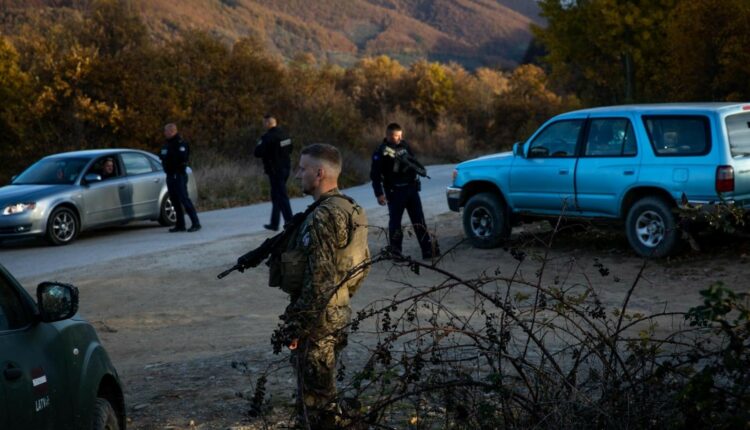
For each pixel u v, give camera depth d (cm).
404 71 6662
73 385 390
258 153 1475
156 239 1534
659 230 1077
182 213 1628
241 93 3566
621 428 382
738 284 947
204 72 3519
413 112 6081
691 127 1055
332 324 420
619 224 1127
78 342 416
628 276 1034
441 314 854
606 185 1127
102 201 1606
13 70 3111
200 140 3353
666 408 388
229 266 1228
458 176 1310
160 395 640
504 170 1245
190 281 1146
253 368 699
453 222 1534
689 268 1043
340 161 442
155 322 943
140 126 3181
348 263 426
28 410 338
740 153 1037
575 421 382
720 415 357
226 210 2041
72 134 3156
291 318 410
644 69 3450
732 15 2456
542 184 1199
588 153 1154
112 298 1069
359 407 381
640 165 1091
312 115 3597
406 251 1279
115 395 462
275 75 3700
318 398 426
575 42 3681
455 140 4981
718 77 2514
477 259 1191
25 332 367
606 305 884
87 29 3481
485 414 386
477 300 928
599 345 413
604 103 3778
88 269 1249
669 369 393
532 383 420
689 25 2555
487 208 1260
